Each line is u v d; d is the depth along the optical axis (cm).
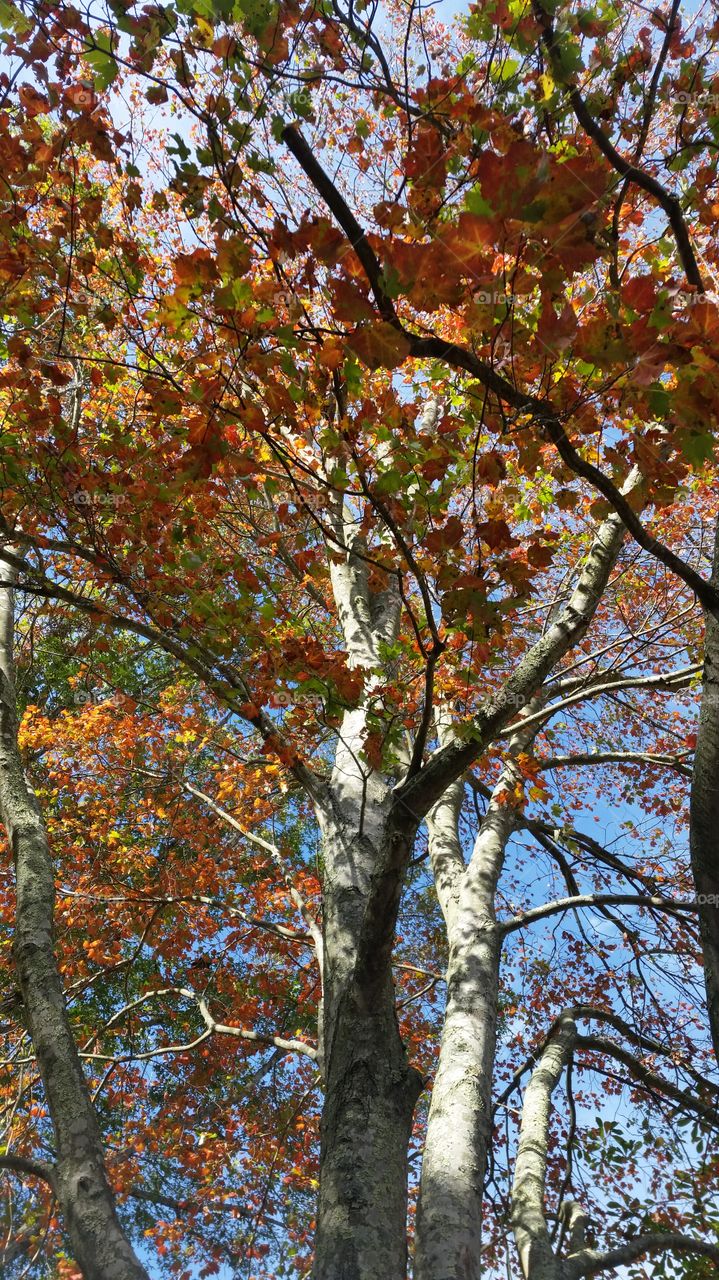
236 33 311
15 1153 796
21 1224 657
